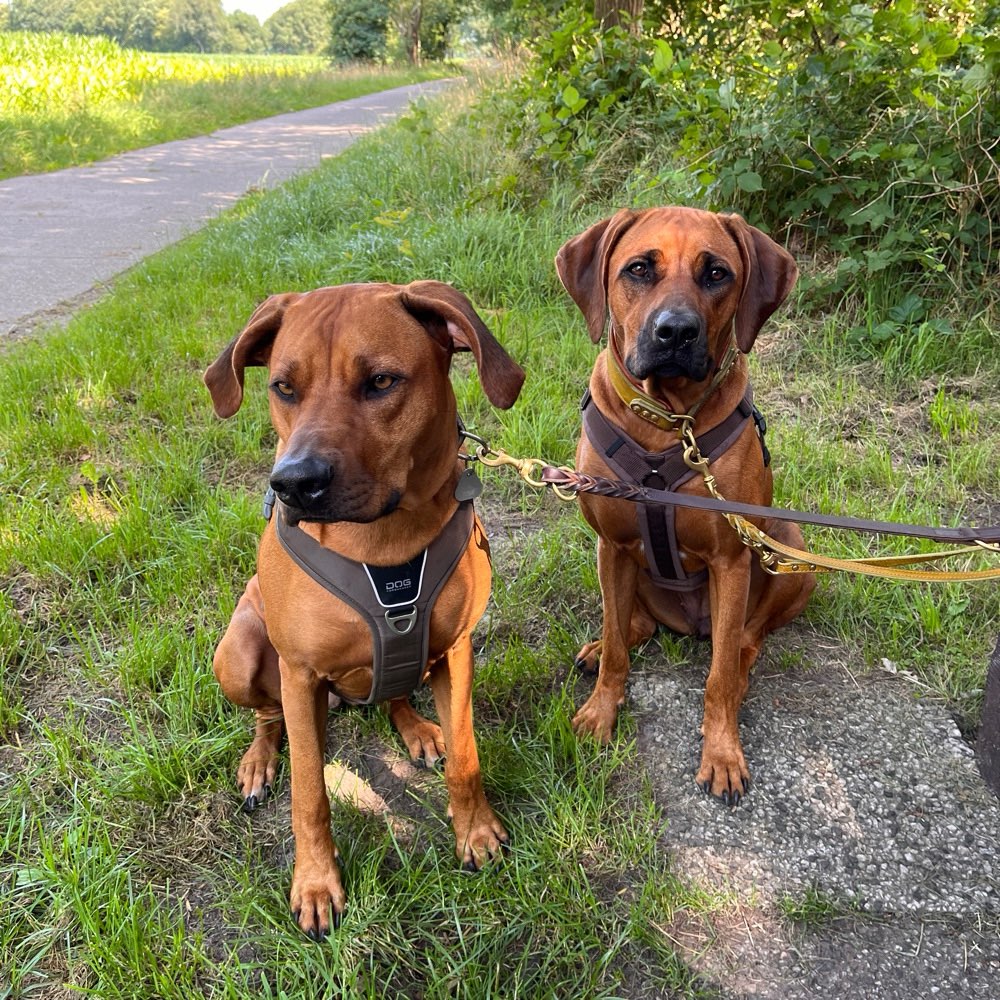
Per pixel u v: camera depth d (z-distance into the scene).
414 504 0.88
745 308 1.12
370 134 6.17
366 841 1.03
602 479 1.08
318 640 0.90
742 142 2.30
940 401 1.86
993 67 2.03
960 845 1.02
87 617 1.38
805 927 0.94
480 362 0.87
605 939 0.93
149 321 2.42
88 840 1.01
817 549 1.49
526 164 3.02
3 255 3.46
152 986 0.87
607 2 3.21
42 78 8.26
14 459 1.73
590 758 1.14
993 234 2.16
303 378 0.82
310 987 0.86
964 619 1.36
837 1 2.21
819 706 1.23
